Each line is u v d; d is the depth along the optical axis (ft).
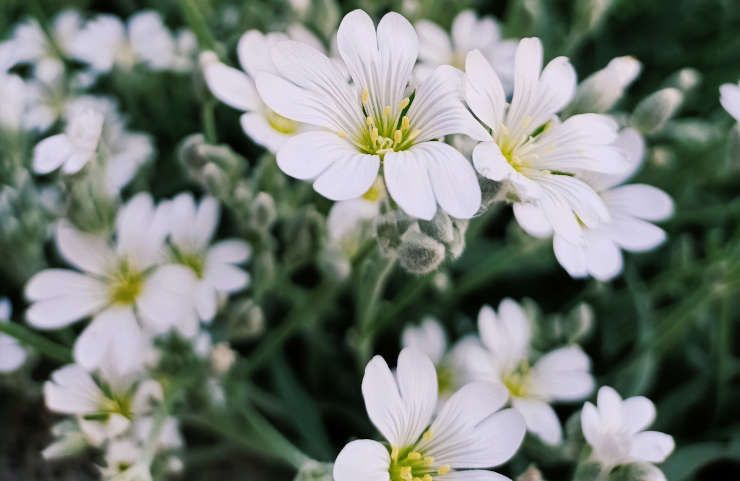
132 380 0.41
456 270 0.53
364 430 0.51
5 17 0.57
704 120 0.58
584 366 0.44
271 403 0.49
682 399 0.51
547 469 0.49
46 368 0.49
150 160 0.52
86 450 0.45
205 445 0.50
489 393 0.38
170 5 0.58
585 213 0.37
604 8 0.51
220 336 0.45
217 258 0.44
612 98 0.41
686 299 0.50
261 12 0.49
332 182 0.36
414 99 0.39
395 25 0.39
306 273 0.54
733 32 0.60
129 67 0.53
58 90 0.52
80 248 0.41
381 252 0.40
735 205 0.52
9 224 0.45
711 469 0.51
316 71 0.38
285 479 0.51
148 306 0.40
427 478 0.37
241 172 0.45
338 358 0.52
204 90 0.44
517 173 0.37
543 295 0.54
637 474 0.38
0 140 0.45
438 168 0.36
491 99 0.38
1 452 0.49
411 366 0.37
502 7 0.62
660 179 0.54
